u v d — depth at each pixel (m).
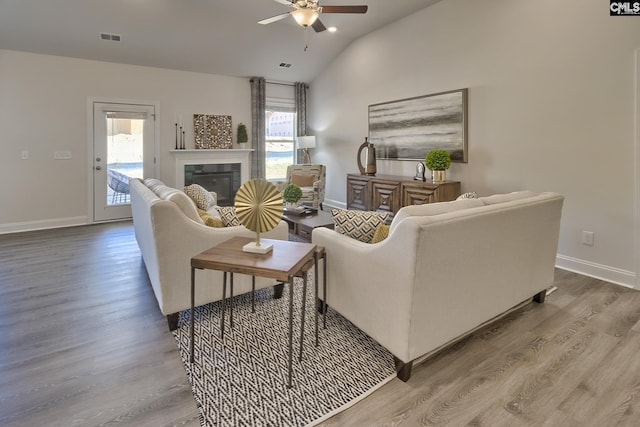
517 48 3.73
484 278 2.06
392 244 1.77
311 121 7.54
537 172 3.64
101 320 2.45
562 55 3.36
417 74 4.95
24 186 5.05
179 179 6.26
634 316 2.49
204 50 5.70
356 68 6.09
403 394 1.72
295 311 2.58
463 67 4.32
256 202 1.99
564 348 2.10
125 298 2.81
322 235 2.33
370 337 2.14
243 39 5.59
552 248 2.64
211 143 6.57
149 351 2.07
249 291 2.58
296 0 3.05
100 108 5.51
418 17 4.86
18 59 4.88
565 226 3.46
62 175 5.31
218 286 2.43
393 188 4.82
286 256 1.93
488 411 1.60
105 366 1.93
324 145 7.17
